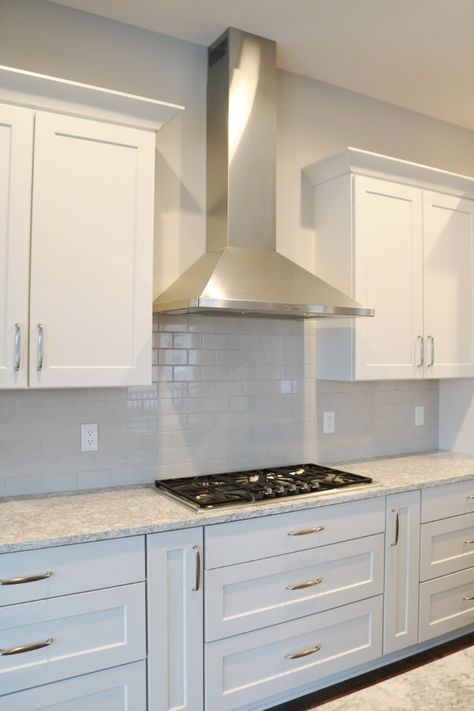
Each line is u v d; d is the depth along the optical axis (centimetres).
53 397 241
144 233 225
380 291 294
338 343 296
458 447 353
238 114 263
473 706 100
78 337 212
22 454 235
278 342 297
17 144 202
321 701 240
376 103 335
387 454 340
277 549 226
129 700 195
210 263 250
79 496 235
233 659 216
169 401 266
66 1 238
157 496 236
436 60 290
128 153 222
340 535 244
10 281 200
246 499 226
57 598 183
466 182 324
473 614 294
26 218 203
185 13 248
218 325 280
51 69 239
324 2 240
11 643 177
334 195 297
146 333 225
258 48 268
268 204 269
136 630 196
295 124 305
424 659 276
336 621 243
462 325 327
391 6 243
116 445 254
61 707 184
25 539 180
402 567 265
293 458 303
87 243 214
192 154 273
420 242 309
